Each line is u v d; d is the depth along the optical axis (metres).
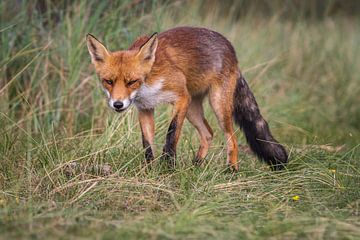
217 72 11.71
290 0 23.75
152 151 11.15
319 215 8.89
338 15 24.75
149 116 11.27
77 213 8.45
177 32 11.48
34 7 14.71
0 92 12.40
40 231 7.68
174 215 8.56
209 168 10.84
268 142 11.67
